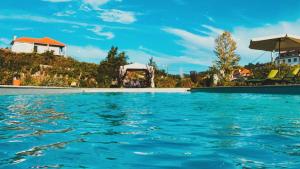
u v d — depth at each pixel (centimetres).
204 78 2823
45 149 406
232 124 631
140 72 3403
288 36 1903
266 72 2117
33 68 3177
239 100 1258
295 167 330
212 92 1997
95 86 2856
